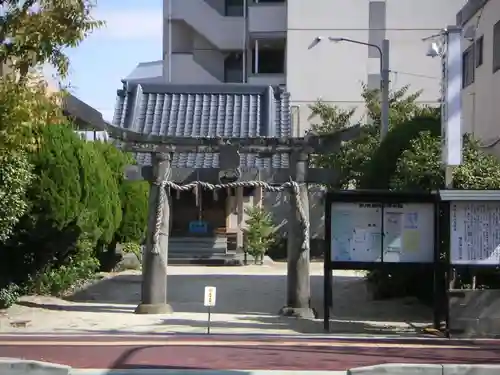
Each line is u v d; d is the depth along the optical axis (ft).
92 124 65.82
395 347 35.63
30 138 37.73
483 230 38.42
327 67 117.70
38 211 49.03
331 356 33.06
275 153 49.47
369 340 37.60
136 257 82.48
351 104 117.29
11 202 44.16
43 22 34.55
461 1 117.29
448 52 41.32
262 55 125.80
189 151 49.11
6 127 35.27
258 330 41.42
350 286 66.13
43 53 35.29
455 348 35.50
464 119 78.18
